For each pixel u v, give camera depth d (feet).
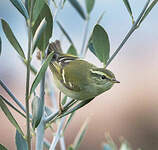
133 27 12.82
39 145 12.71
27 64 12.53
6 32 12.59
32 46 12.56
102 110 23.43
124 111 23.31
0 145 12.69
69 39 13.29
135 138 22.91
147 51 25.16
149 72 24.30
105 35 12.91
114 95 23.79
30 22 12.57
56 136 12.88
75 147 13.32
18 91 23.94
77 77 13.09
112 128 23.07
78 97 13.09
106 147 13.43
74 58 13.23
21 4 12.59
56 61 13.16
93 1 13.29
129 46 25.52
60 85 13.12
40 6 12.65
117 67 24.75
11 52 24.67
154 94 23.54
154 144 22.48
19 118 22.68
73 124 23.02
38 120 12.65
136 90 23.80
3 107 12.64
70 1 13.28
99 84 13.15
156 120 22.98
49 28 12.71
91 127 23.03
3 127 22.74
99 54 12.92
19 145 12.76
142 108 23.35
